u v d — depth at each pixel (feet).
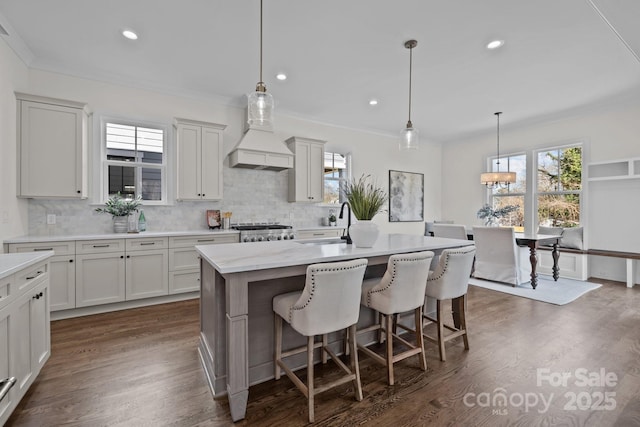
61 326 9.39
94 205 11.84
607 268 15.46
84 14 8.17
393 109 15.80
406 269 6.44
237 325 5.38
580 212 16.15
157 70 11.44
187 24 8.61
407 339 8.71
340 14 8.14
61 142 10.40
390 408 5.68
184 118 12.76
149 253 11.32
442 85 12.68
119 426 5.16
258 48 9.89
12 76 9.48
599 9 6.82
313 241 9.20
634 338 8.53
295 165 15.72
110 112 12.06
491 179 16.57
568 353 7.72
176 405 5.72
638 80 12.14
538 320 9.96
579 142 16.20
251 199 15.40
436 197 23.38
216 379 6.01
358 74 11.68
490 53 10.11
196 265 12.27
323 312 5.38
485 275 15.05
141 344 8.22
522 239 14.15
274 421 5.34
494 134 20.21
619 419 5.31
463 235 15.31
